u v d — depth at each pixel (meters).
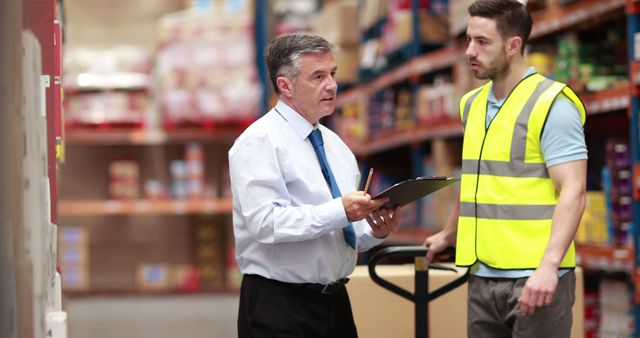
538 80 3.25
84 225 11.63
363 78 9.46
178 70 10.80
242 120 10.79
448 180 3.22
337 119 10.85
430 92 7.49
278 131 3.26
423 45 7.97
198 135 10.91
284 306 3.24
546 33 5.88
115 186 10.92
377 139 8.96
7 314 2.24
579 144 3.11
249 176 3.18
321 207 3.10
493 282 3.28
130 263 11.66
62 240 10.84
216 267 11.36
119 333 8.15
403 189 3.15
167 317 9.18
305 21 11.89
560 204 3.06
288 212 3.11
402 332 4.10
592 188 5.88
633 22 4.74
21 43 2.32
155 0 11.96
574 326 4.08
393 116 8.67
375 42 9.02
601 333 5.43
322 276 3.24
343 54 9.97
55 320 2.68
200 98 10.77
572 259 3.19
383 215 3.33
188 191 10.90
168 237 11.72
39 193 2.56
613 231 5.23
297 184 3.25
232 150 3.26
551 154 3.12
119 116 10.84
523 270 3.17
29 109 2.43
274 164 3.19
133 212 10.93
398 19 8.05
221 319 9.00
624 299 5.26
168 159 11.77
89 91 10.88
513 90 3.28
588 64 5.42
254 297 3.28
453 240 3.66
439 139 7.41
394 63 8.64
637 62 4.71
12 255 2.26
